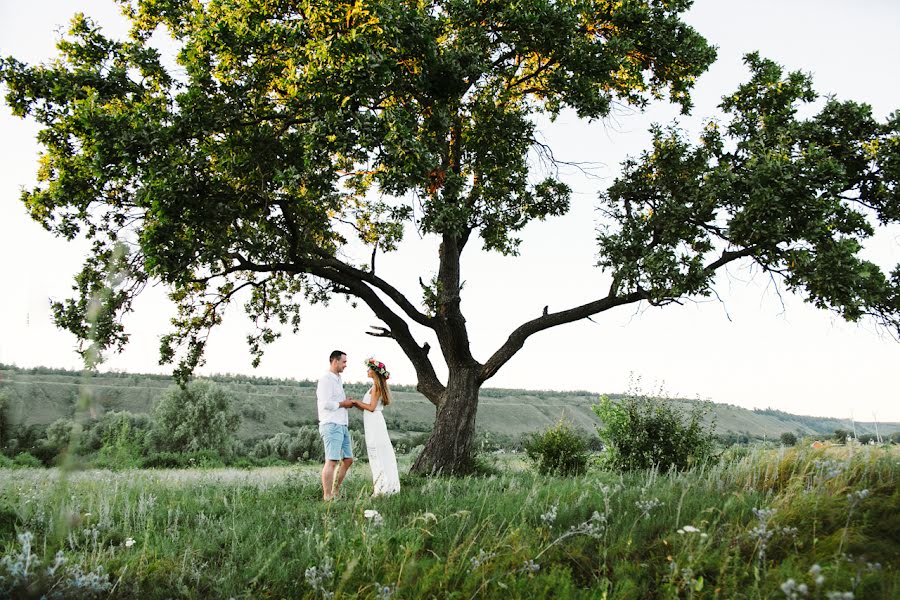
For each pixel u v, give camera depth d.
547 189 15.16
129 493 7.17
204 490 8.37
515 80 14.31
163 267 10.07
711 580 3.79
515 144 13.30
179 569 4.30
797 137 12.93
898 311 12.05
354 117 9.97
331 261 13.26
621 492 6.16
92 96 10.26
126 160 9.73
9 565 3.51
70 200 11.83
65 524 2.21
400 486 8.68
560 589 3.62
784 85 13.52
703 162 13.50
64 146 11.86
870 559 3.81
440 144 12.91
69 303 11.37
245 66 10.98
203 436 44.09
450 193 11.67
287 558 4.72
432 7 12.38
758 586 3.51
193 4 12.14
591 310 13.16
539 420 108.44
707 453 11.91
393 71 10.98
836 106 13.05
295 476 9.88
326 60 10.04
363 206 16.73
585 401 130.38
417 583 3.80
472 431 13.00
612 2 13.09
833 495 4.92
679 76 14.06
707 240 12.59
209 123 10.35
